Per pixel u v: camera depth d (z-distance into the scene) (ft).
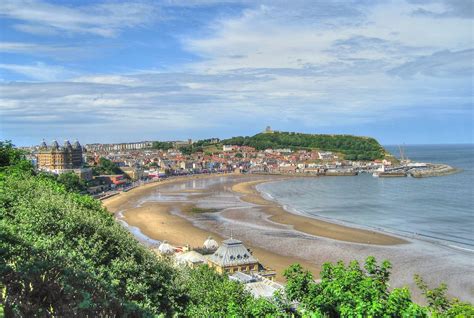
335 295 91.30
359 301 85.76
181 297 140.67
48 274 90.68
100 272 115.14
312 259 369.50
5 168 281.13
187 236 468.34
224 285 169.17
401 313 83.05
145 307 106.01
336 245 418.31
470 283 306.76
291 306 108.17
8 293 77.36
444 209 651.25
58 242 119.44
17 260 91.20
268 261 362.53
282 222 541.34
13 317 73.15
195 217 584.40
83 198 214.07
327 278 102.58
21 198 150.41
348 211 640.17
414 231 487.61
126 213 631.97
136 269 127.85
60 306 82.33
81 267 103.71
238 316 111.65
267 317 97.96
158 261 142.92
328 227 508.12
